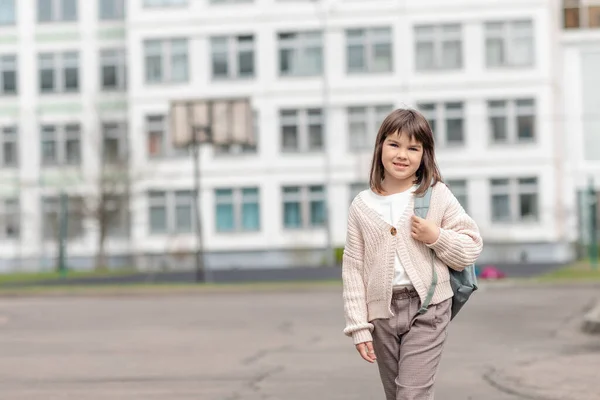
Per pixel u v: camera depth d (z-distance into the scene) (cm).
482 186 6272
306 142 6394
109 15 6712
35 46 6744
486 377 1299
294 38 6425
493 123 6288
